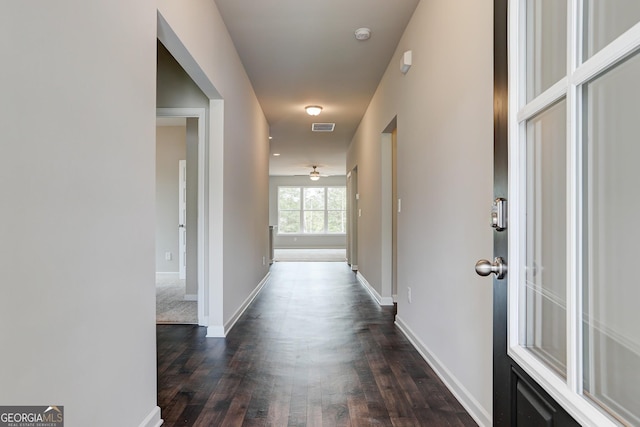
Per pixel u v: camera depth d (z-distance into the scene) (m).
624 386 0.75
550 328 0.99
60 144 1.13
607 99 0.78
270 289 5.50
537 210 1.05
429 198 2.59
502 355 1.15
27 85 1.01
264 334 3.30
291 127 6.48
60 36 1.14
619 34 0.75
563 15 0.93
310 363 2.62
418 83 2.83
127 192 1.52
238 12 2.90
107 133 1.38
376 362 2.64
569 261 0.84
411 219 3.07
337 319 3.82
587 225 0.83
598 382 0.80
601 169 0.81
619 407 0.75
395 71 3.56
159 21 1.88
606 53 0.72
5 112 0.95
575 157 0.83
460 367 2.06
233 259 3.63
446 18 2.26
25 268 1.00
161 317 3.87
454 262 2.14
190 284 4.70
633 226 0.73
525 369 1.00
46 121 1.08
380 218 4.56
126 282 1.51
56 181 1.12
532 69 1.06
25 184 1.00
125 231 1.51
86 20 1.26
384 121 4.12
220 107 3.12
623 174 0.76
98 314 1.32
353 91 4.67
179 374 2.43
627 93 0.74
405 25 3.10
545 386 0.90
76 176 1.20
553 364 0.96
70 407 1.17
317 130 6.71
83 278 1.24
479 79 1.82
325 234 13.56
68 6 1.17
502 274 1.14
